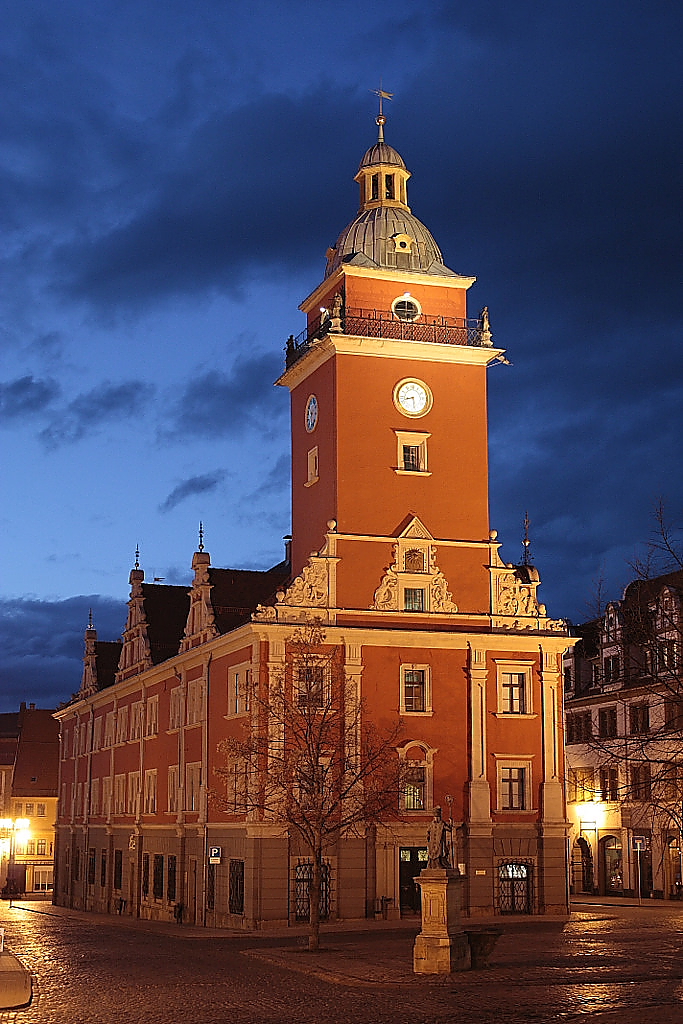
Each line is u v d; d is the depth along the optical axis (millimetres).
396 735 58500
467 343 64375
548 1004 27594
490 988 30625
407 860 58469
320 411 64125
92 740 94250
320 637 55094
